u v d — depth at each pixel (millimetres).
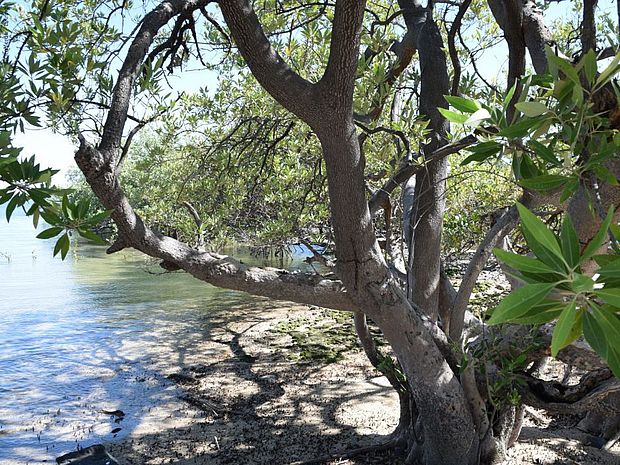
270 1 6742
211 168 8016
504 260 1023
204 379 10930
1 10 3217
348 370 11125
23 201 2047
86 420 9109
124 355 12727
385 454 6871
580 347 5285
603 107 2107
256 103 7559
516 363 5348
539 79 2145
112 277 23781
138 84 3914
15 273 24984
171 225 8594
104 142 4160
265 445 7711
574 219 4105
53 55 3051
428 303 6441
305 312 16672
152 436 8359
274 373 11117
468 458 5805
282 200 7539
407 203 7160
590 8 2348
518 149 1929
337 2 3654
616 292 959
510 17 4941
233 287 5070
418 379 5523
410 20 6891
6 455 7910
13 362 12328
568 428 7426
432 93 6301
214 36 6770
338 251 4906
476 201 9078
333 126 4168
